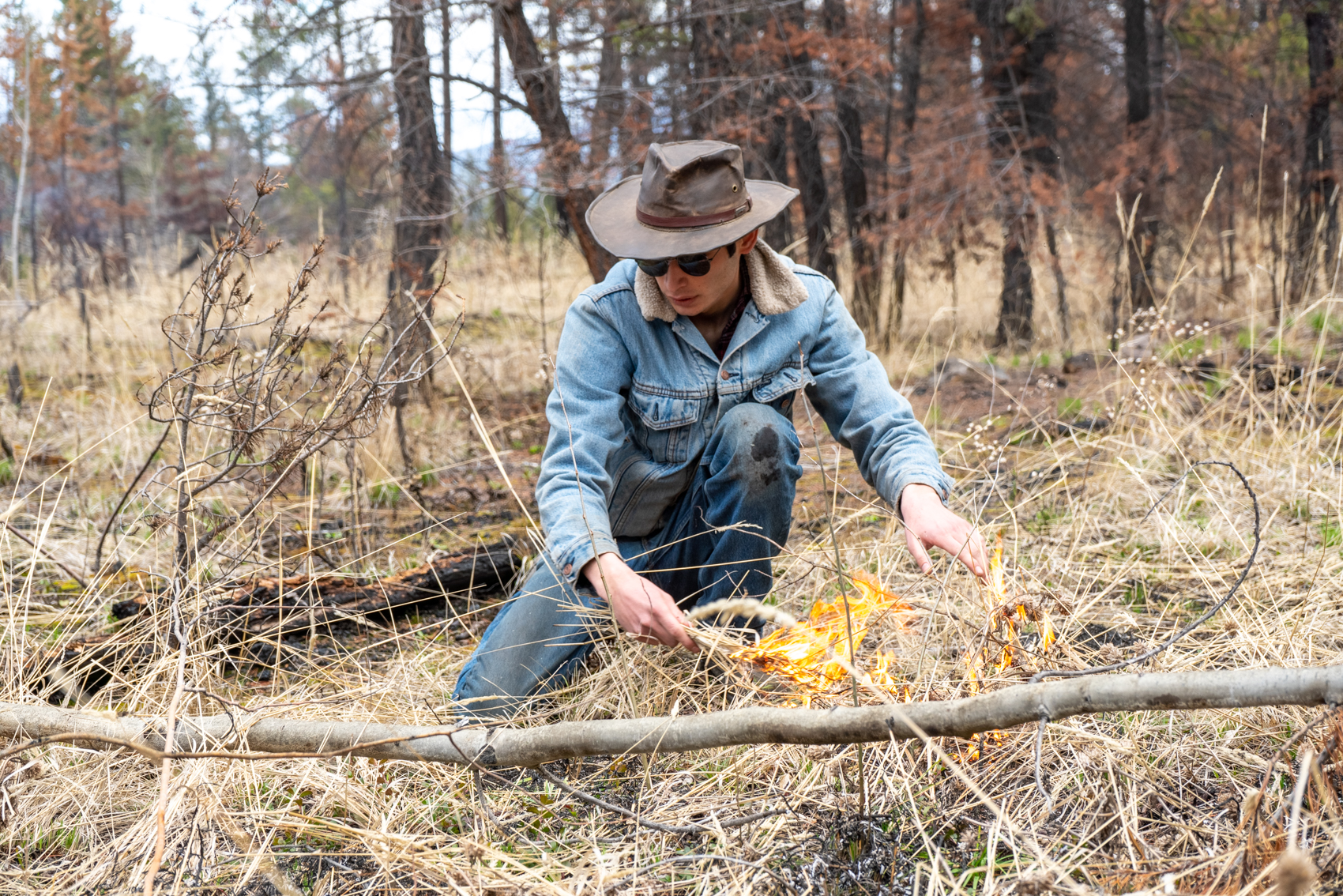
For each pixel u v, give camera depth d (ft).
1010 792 5.83
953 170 27.35
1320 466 11.46
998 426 16.12
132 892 5.43
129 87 47.93
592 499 6.90
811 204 28.40
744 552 7.61
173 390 8.30
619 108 19.10
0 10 40.29
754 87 20.12
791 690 6.78
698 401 7.51
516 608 7.75
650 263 6.79
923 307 34.53
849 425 7.59
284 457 8.15
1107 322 25.93
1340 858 4.75
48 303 27.96
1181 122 35.06
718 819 5.88
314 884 5.55
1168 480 12.05
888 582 9.09
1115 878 4.95
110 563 10.04
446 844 5.90
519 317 24.89
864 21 25.16
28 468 15.46
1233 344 18.13
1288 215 27.04
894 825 5.75
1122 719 6.54
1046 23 31.60
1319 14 28.68
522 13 16.94
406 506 14.33
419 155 19.66
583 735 5.72
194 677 7.34
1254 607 7.72
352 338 18.94
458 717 7.20
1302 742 5.81
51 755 6.56
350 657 8.78
